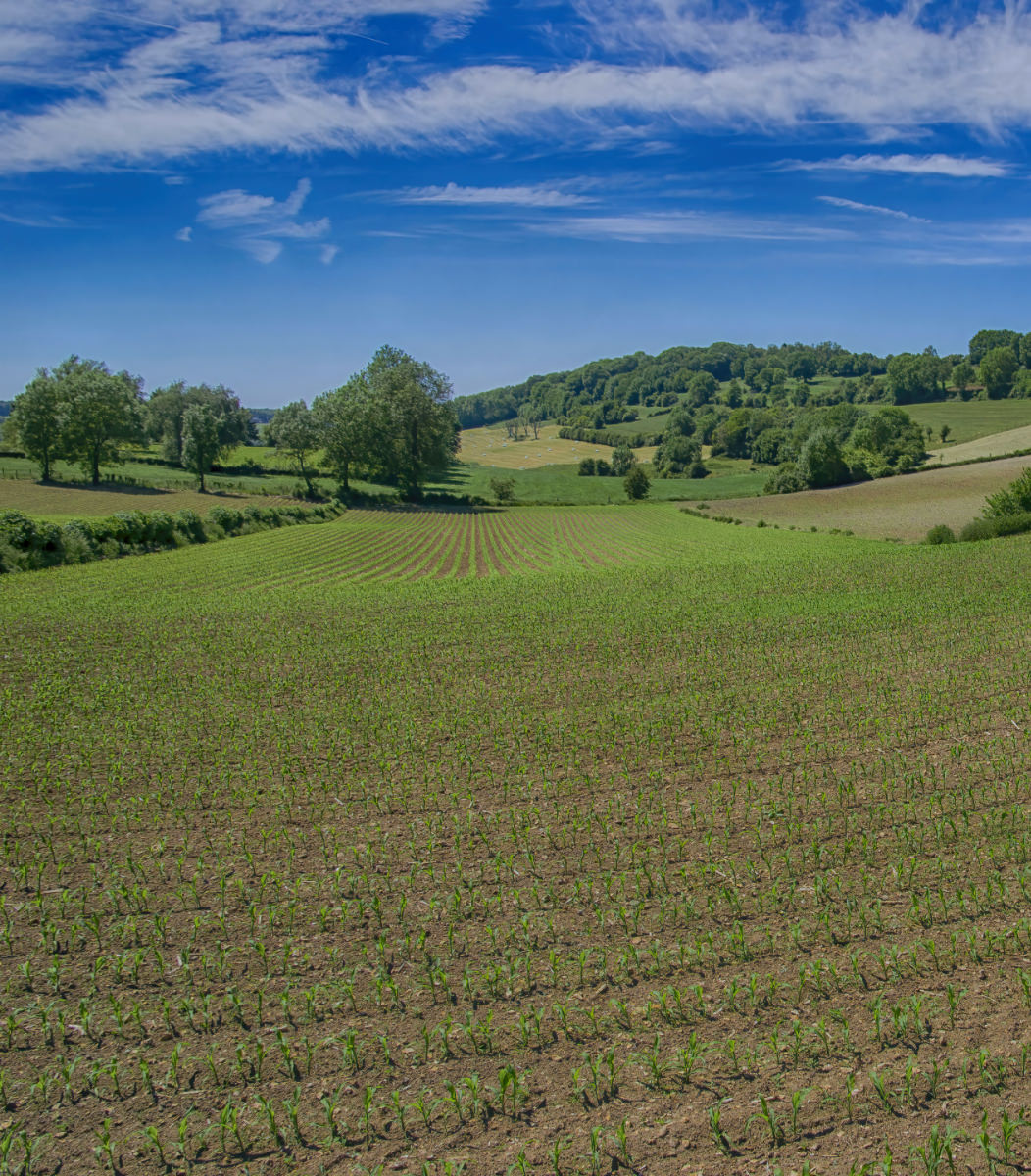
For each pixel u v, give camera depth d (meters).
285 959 8.38
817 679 20.28
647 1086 6.74
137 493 98.88
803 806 12.31
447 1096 6.71
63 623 31.73
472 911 9.59
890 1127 6.20
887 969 8.09
